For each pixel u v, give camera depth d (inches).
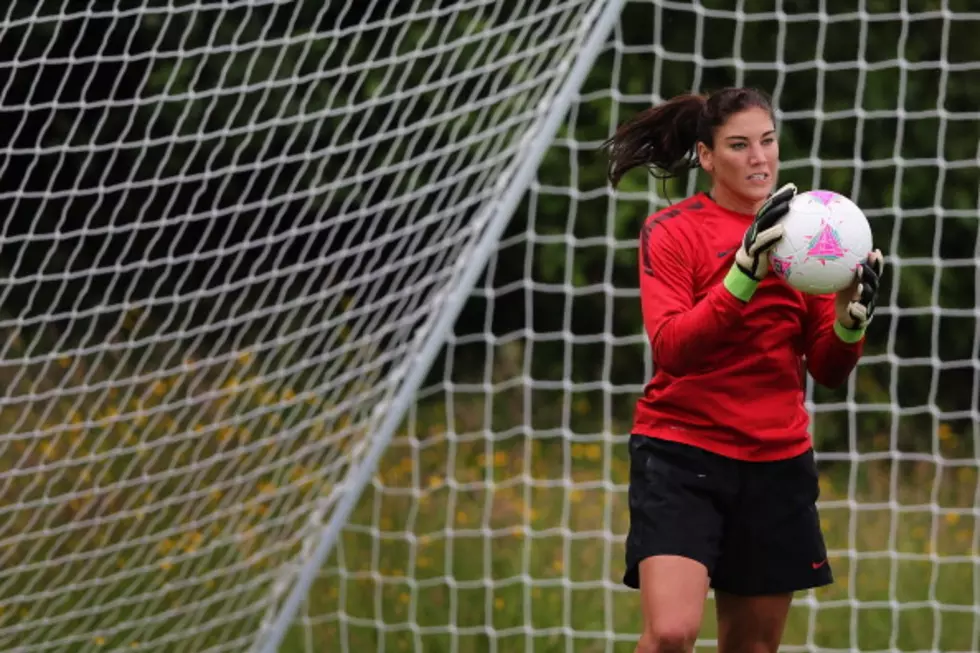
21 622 783.1
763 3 1294.3
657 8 946.1
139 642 852.6
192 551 862.5
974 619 885.8
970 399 1434.5
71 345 1283.2
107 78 1229.7
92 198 1275.8
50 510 1012.5
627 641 866.1
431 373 1501.0
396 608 918.4
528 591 844.6
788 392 561.6
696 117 586.2
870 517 1100.5
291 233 811.4
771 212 507.2
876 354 1421.0
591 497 1128.8
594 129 1326.3
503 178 754.2
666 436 559.2
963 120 1315.2
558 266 1396.4
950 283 1368.1
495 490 1163.9
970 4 1300.4
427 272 1229.7
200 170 1248.8
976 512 881.5
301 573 737.6
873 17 903.1
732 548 569.3
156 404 1182.9
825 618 885.8
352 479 736.3
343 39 1194.6
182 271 1306.6
